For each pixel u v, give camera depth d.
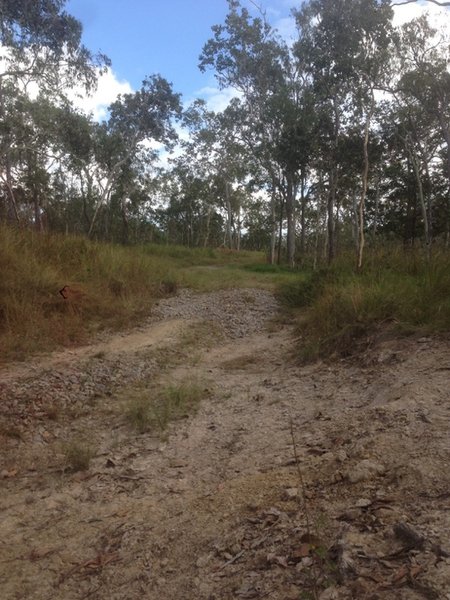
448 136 22.27
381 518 2.63
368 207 33.41
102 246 13.27
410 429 3.62
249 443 4.28
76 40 20.12
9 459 4.46
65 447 4.59
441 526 2.43
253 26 26.50
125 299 10.58
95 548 3.04
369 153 21.55
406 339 5.91
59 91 22.42
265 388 5.87
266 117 24.44
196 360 7.45
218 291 13.34
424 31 19.64
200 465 4.02
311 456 3.68
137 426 5.00
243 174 37.22
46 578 2.79
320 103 21.33
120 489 3.79
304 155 21.92
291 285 12.41
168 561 2.75
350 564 2.26
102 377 6.57
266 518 2.93
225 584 2.42
